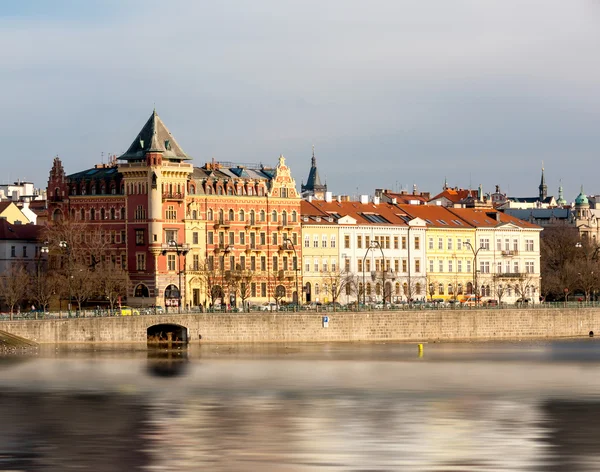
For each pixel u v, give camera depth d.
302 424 160.88
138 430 156.00
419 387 199.25
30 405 177.38
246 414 169.38
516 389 196.88
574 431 155.50
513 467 135.50
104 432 154.50
